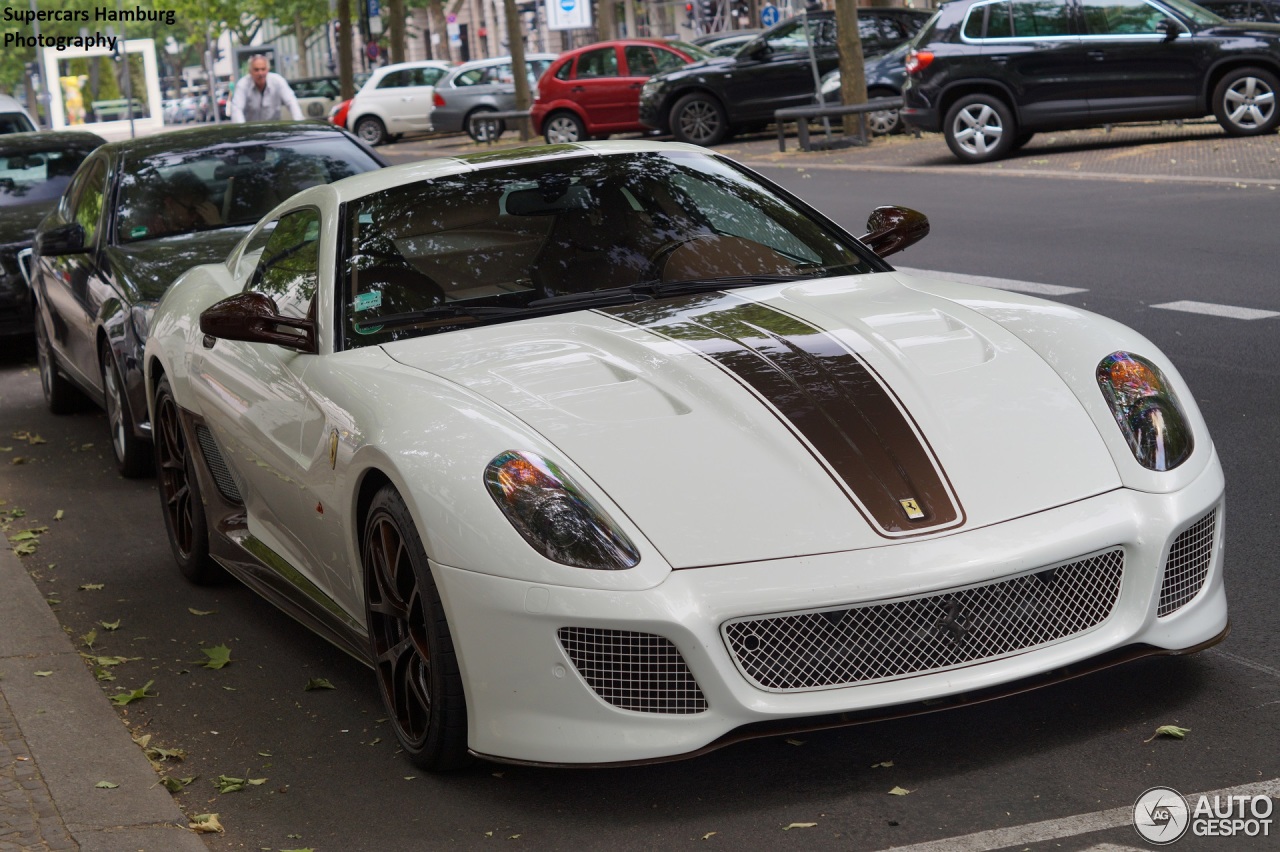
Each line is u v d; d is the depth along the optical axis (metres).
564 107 27.66
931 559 3.19
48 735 3.94
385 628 3.79
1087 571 3.35
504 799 3.45
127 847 3.25
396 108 38.03
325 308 4.30
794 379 3.64
